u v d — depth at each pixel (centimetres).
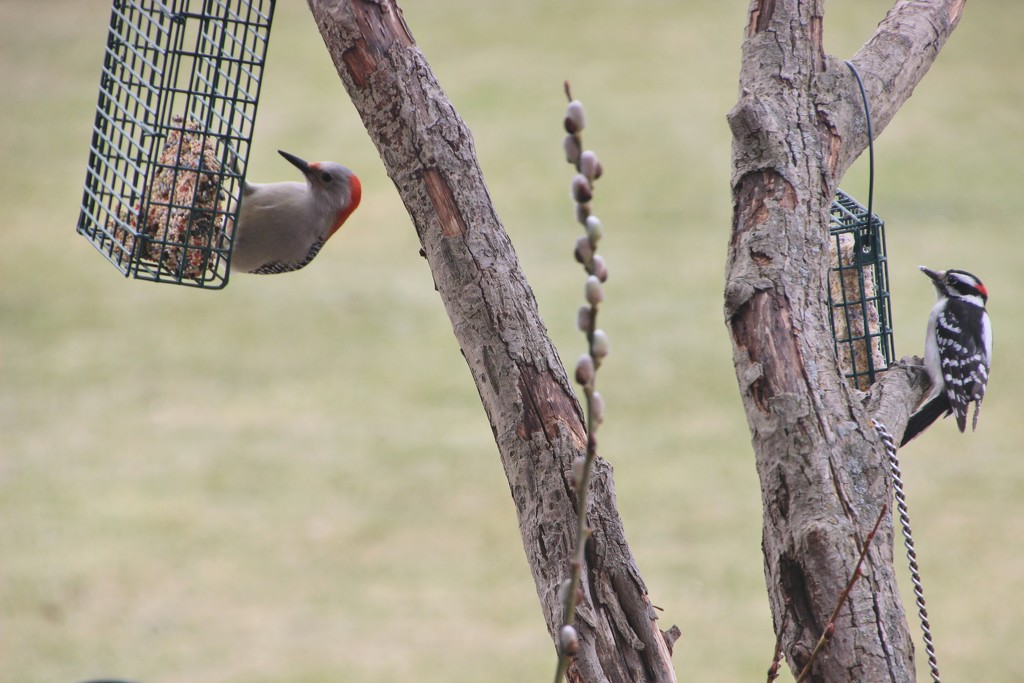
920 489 1559
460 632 1284
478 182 521
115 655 1224
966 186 2712
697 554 1400
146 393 1869
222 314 2181
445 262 513
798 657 444
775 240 496
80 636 1255
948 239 2405
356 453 1683
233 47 800
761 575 1355
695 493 1541
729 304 488
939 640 1220
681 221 2581
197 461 1656
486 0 4138
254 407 1831
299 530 1487
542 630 1284
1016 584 1318
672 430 1722
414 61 524
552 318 2105
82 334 2077
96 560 1405
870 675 432
